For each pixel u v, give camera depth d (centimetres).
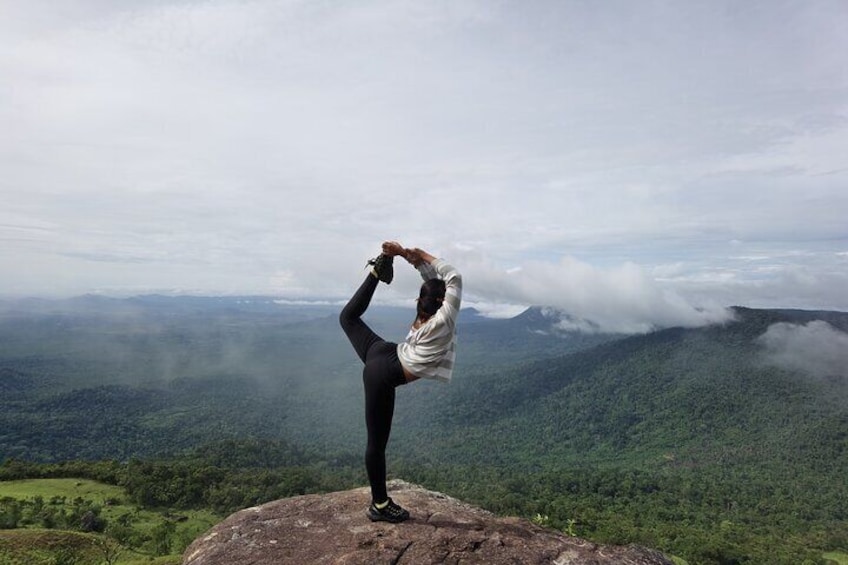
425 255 405
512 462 17575
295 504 447
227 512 6731
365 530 388
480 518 430
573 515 7706
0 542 4444
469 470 12800
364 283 430
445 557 351
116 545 4791
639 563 376
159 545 4909
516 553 362
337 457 12625
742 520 9412
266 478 7975
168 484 7119
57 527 5156
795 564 6203
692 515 9075
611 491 11038
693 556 6253
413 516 419
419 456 17775
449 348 376
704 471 15088
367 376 391
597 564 360
